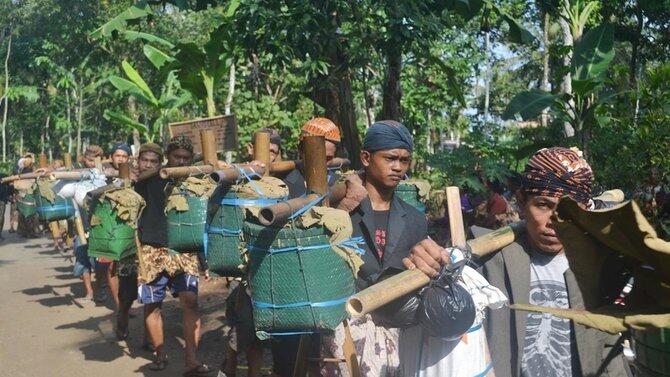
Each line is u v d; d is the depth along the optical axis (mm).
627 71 11930
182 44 11539
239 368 6242
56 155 57719
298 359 3807
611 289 2242
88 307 9609
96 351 7383
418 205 4973
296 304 3080
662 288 2105
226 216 4141
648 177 9656
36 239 18484
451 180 11258
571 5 12180
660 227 8172
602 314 2107
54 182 9500
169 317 8633
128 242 6875
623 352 2750
